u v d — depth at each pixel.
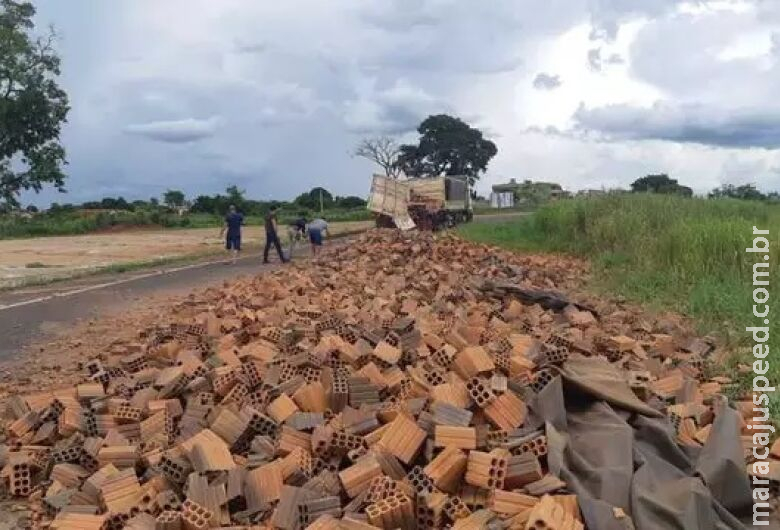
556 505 4.23
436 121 91.88
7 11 50.94
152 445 5.79
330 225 50.75
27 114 50.88
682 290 12.83
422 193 39.53
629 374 6.67
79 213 57.81
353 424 5.55
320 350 7.09
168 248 31.23
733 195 30.94
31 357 10.14
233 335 8.91
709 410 6.25
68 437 6.16
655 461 5.11
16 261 25.42
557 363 6.07
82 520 4.68
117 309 14.11
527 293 11.94
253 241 34.91
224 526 4.61
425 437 5.08
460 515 4.46
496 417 5.29
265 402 6.29
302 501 4.56
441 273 15.09
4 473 5.59
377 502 4.37
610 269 16.88
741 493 4.95
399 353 7.12
